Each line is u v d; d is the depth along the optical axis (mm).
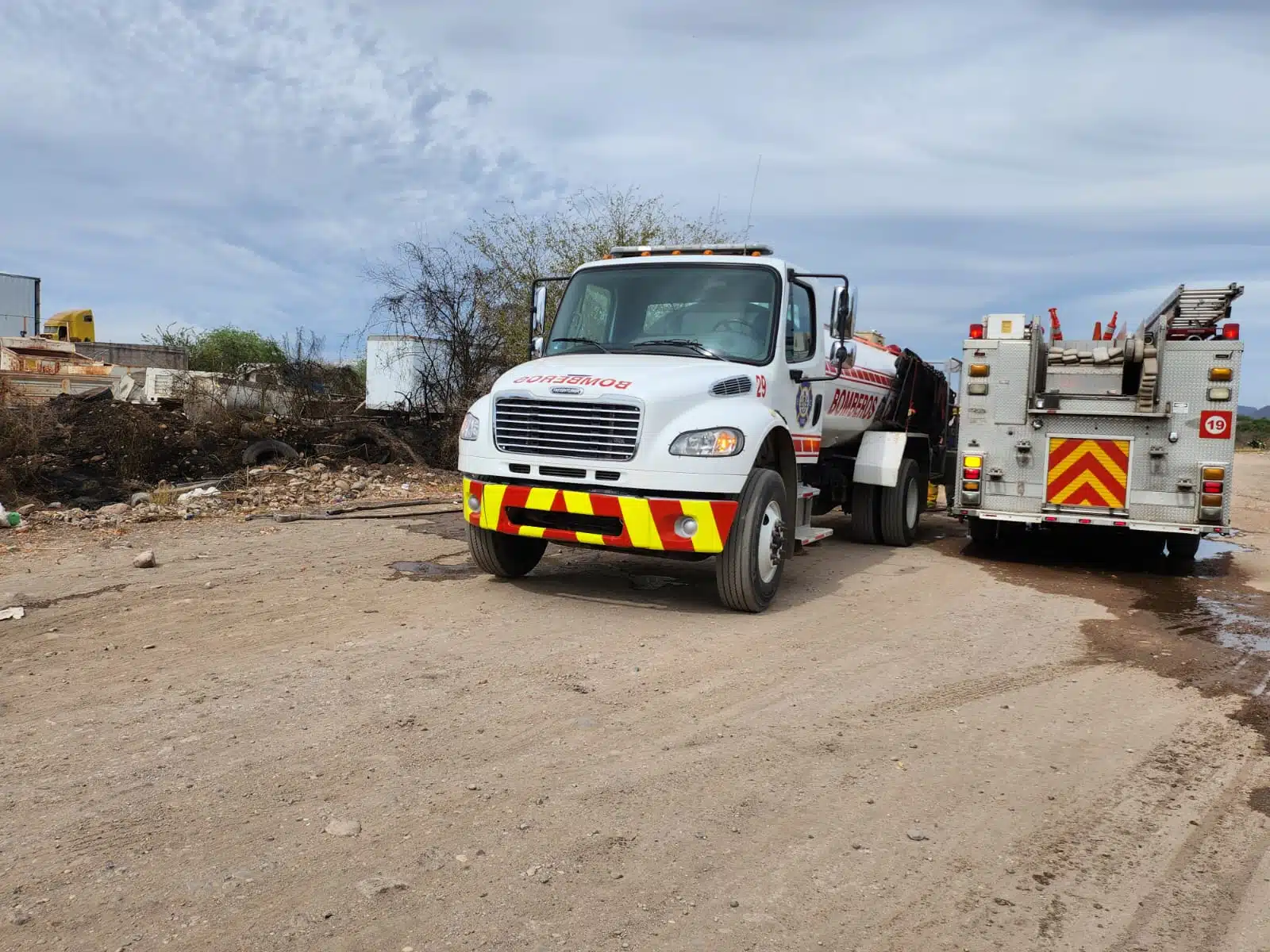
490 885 3170
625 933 2920
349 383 21297
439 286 18172
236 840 3418
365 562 8734
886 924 3029
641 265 8398
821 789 4035
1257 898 3264
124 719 4594
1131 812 3920
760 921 3016
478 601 7289
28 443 12805
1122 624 7438
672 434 6777
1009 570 9977
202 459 15133
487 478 7398
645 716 4863
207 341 38031
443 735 4480
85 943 2789
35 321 34125
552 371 7359
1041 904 3184
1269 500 19156
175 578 7781
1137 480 9891
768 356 7805
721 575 7164
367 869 3246
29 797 3721
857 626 7004
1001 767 4352
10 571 7930
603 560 9297
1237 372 9500
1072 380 10094
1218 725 5035
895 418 11727
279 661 5582
